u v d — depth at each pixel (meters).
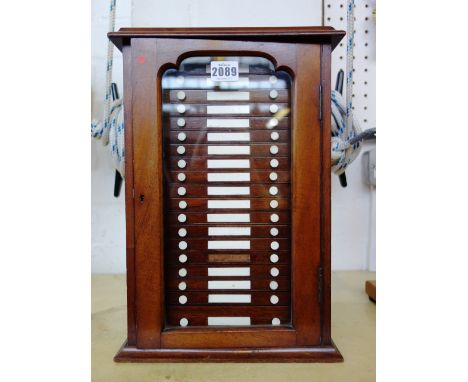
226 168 0.60
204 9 1.05
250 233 0.60
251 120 0.60
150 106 0.57
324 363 0.57
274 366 0.56
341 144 0.77
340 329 0.70
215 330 0.59
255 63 0.60
